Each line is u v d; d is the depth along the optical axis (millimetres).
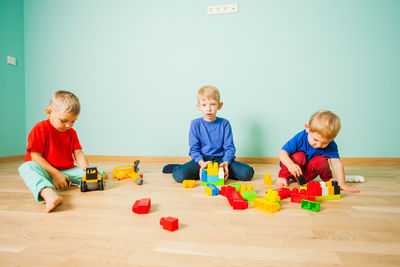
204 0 2283
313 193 970
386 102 2115
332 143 1297
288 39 2189
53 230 674
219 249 568
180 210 848
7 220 749
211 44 2285
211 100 1454
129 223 726
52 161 1232
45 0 2537
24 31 2588
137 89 2400
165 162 2346
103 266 500
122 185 1263
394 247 579
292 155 1336
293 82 2191
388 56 2104
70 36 2502
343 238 626
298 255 542
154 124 2383
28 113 2611
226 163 1401
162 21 2352
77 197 1017
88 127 2484
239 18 2240
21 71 2562
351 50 2131
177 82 2340
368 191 1137
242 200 872
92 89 2473
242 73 2248
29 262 513
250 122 2248
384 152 2125
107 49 2441
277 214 808
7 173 1628
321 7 2148
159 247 579
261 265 501
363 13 2111
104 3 2436
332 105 2160
